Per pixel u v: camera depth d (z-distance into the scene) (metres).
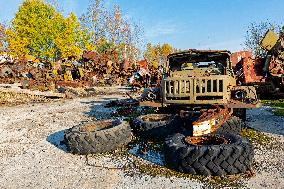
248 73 14.47
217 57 7.66
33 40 41.66
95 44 52.81
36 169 5.24
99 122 6.90
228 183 4.27
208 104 6.43
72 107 13.16
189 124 6.18
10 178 4.89
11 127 9.05
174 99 6.73
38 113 11.70
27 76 22.62
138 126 6.70
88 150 5.84
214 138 5.13
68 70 24.27
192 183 4.33
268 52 15.18
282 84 13.61
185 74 7.40
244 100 6.76
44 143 6.97
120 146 6.15
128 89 22.52
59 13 44.03
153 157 5.54
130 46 56.75
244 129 7.47
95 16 53.44
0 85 18.30
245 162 4.49
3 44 44.22
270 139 6.53
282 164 4.98
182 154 4.66
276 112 9.86
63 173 4.98
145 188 4.24
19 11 41.91
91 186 4.41
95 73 27.47
